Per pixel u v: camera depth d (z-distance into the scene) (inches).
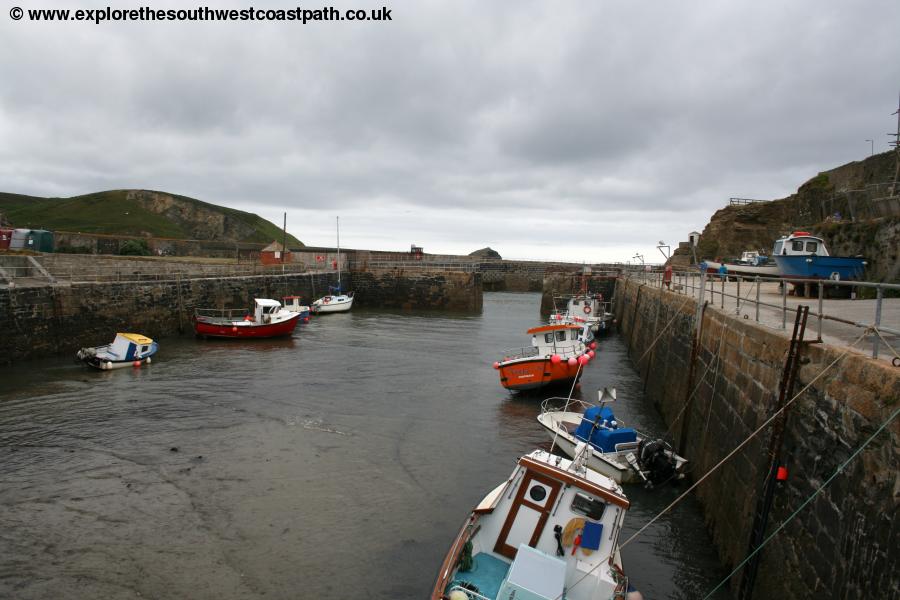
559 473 346.6
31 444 606.9
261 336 1346.0
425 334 1509.6
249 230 4852.4
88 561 398.3
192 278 1512.1
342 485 527.8
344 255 2471.7
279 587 375.2
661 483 518.0
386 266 2432.3
